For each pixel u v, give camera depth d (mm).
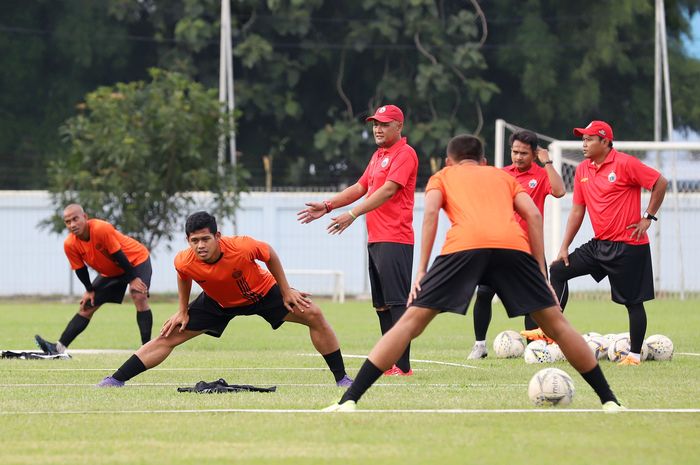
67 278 112875
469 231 26250
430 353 47781
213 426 25047
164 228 102938
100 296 46812
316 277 116000
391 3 139875
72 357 45938
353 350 49875
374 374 26812
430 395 30625
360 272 117250
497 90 138875
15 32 140625
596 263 42125
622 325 67125
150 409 27922
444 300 26219
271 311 33344
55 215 100500
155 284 114812
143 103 102312
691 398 30047
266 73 142625
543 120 145625
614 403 27109
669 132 123375
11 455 21797
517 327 67125
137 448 22469
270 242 116125
